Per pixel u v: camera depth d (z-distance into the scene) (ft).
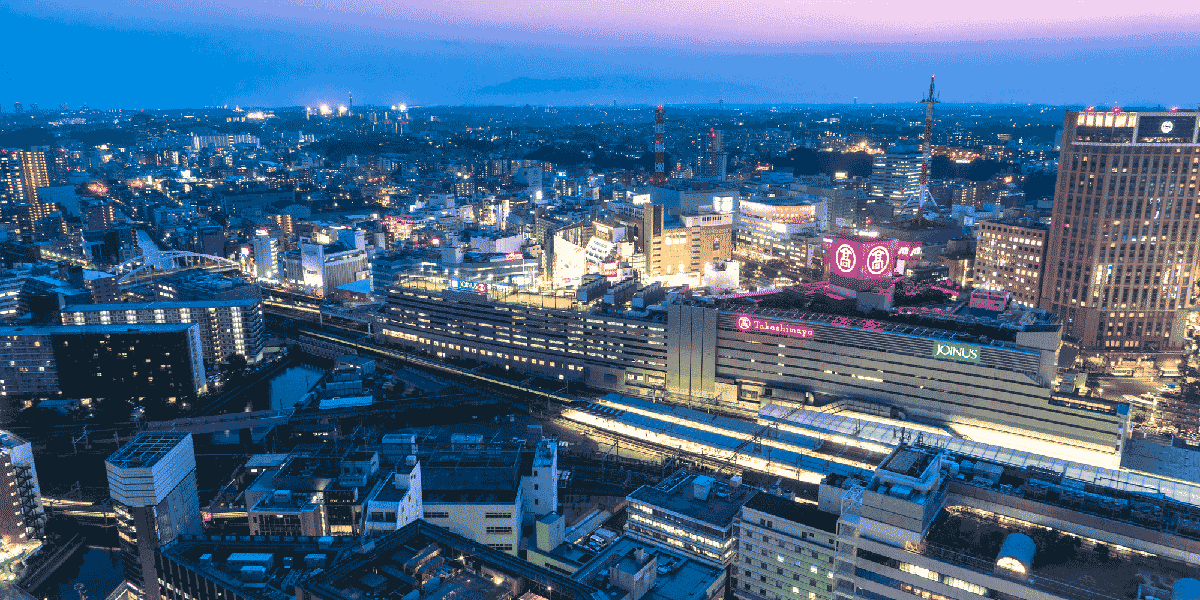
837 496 501.56
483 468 652.07
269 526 590.55
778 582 513.04
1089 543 355.36
